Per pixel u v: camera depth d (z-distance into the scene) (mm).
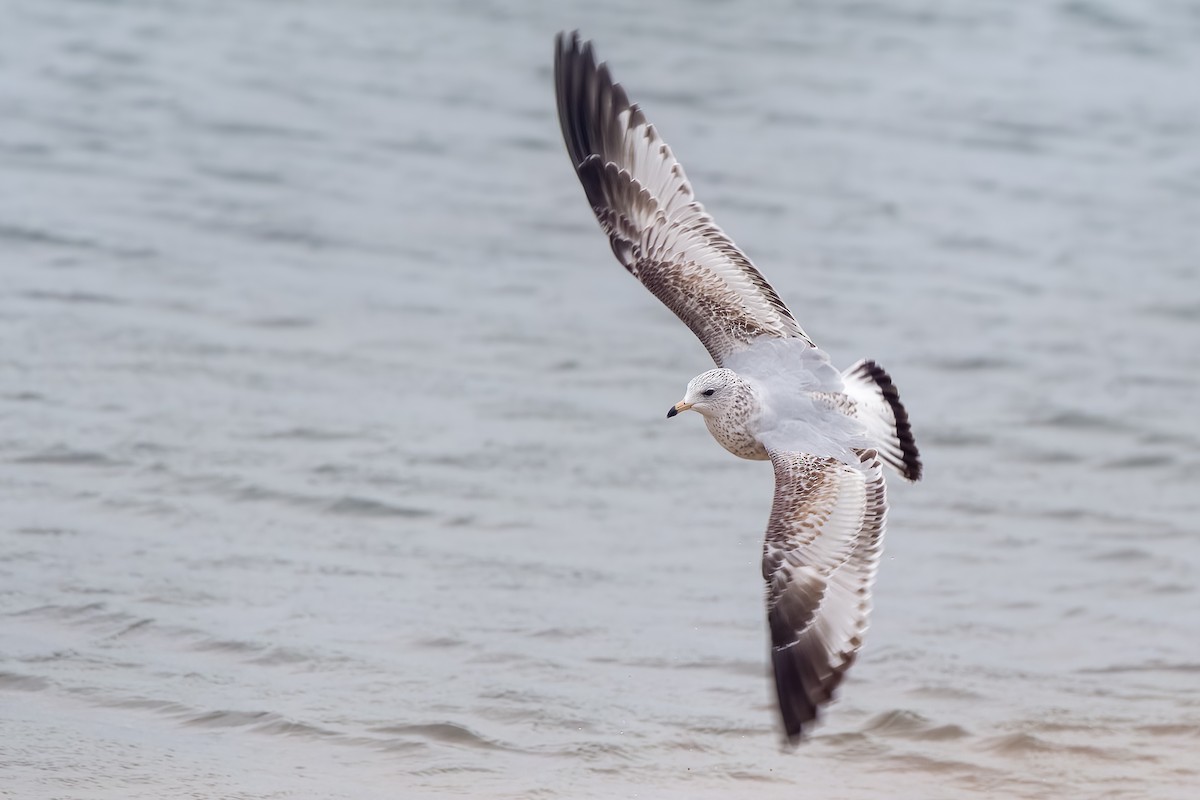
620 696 11867
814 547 8203
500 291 20500
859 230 23031
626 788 10711
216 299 19422
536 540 14383
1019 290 21344
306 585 13320
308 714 11445
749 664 12375
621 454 16281
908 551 14531
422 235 22031
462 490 15242
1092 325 20281
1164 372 18922
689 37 31156
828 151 25953
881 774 11031
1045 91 29016
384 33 30406
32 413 16156
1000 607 13477
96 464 15234
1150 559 14391
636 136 10023
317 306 19500
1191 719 11688
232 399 16844
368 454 15805
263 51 28922
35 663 11945
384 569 13695
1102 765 11094
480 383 17781
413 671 12086
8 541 13734
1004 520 15195
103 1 31000
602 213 10016
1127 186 25125
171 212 22031
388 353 18359
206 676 11898
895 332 19781
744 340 9477
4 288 19234
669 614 13156
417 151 25016
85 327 18312
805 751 11273
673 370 18484
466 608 13086
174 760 10766
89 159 23625
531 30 31078
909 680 12258
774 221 23141
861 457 8758
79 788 10359
